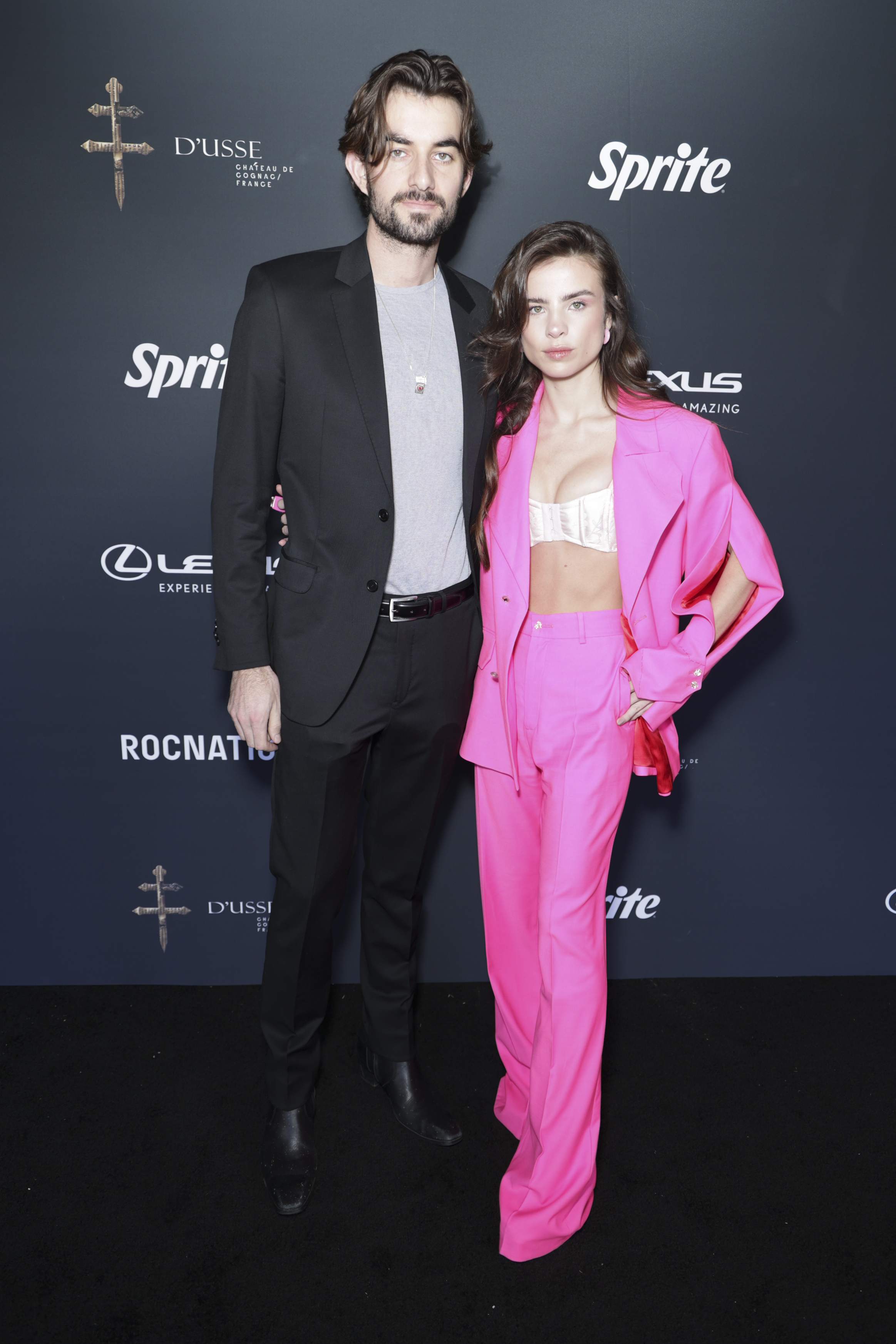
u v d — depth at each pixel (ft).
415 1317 5.21
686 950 7.82
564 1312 5.24
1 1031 7.16
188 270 6.16
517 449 5.32
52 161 5.95
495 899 5.95
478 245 6.27
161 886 7.43
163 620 6.85
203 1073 6.84
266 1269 5.46
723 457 5.12
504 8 5.86
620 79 6.01
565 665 5.20
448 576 5.58
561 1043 5.32
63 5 5.72
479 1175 6.11
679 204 6.24
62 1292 5.29
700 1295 5.34
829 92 6.09
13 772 7.11
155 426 6.45
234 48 5.83
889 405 6.68
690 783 7.41
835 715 7.30
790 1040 7.24
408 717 5.65
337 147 6.00
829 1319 5.22
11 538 6.61
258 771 7.22
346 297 5.15
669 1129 6.42
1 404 6.34
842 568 6.98
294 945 5.83
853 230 6.33
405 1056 6.48
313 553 5.42
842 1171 6.14
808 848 7.59
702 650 5.15
